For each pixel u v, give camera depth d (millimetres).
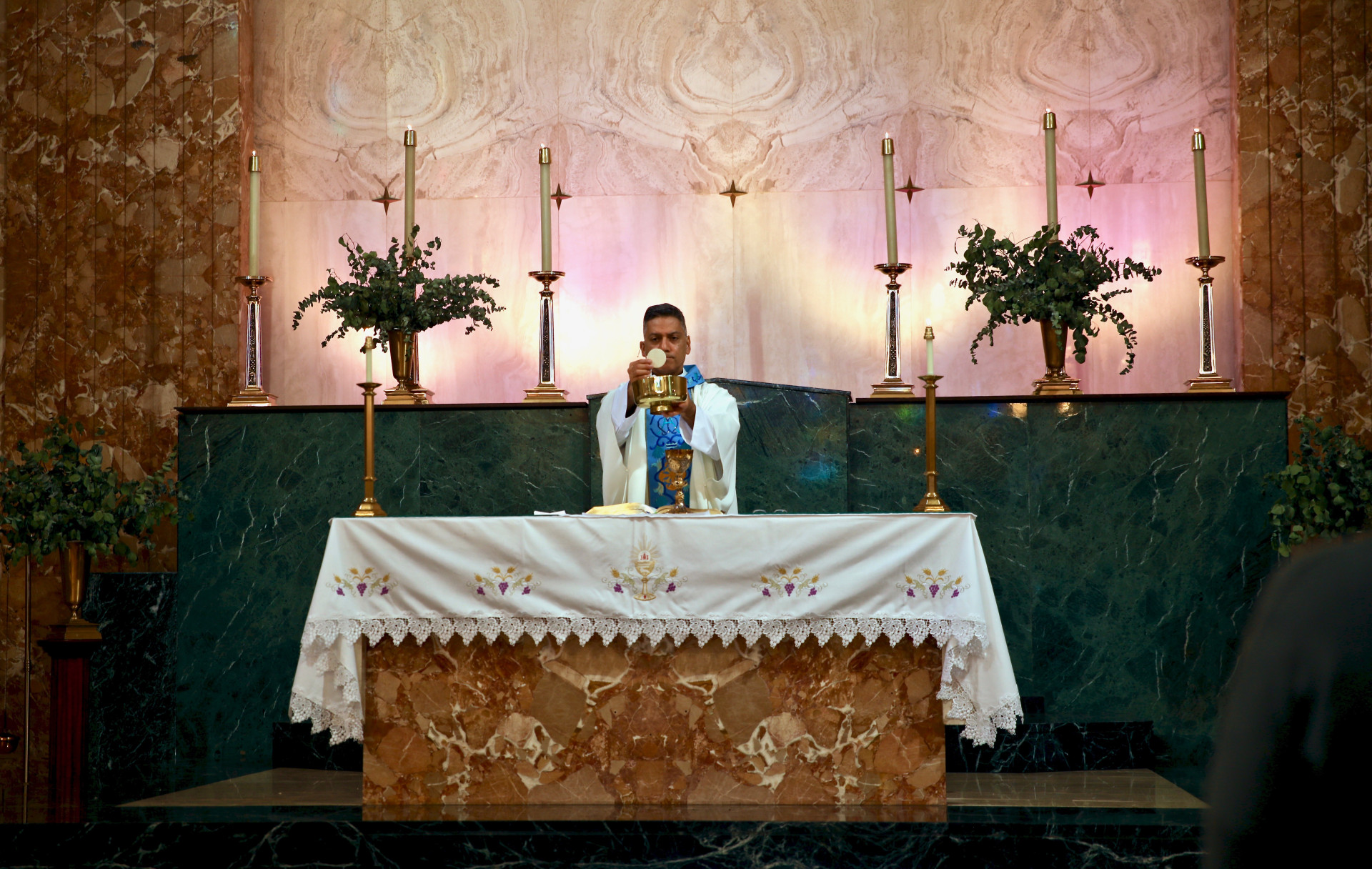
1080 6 7117
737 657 3904
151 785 4934
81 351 6910
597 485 5930
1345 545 855
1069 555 5719
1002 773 5016
